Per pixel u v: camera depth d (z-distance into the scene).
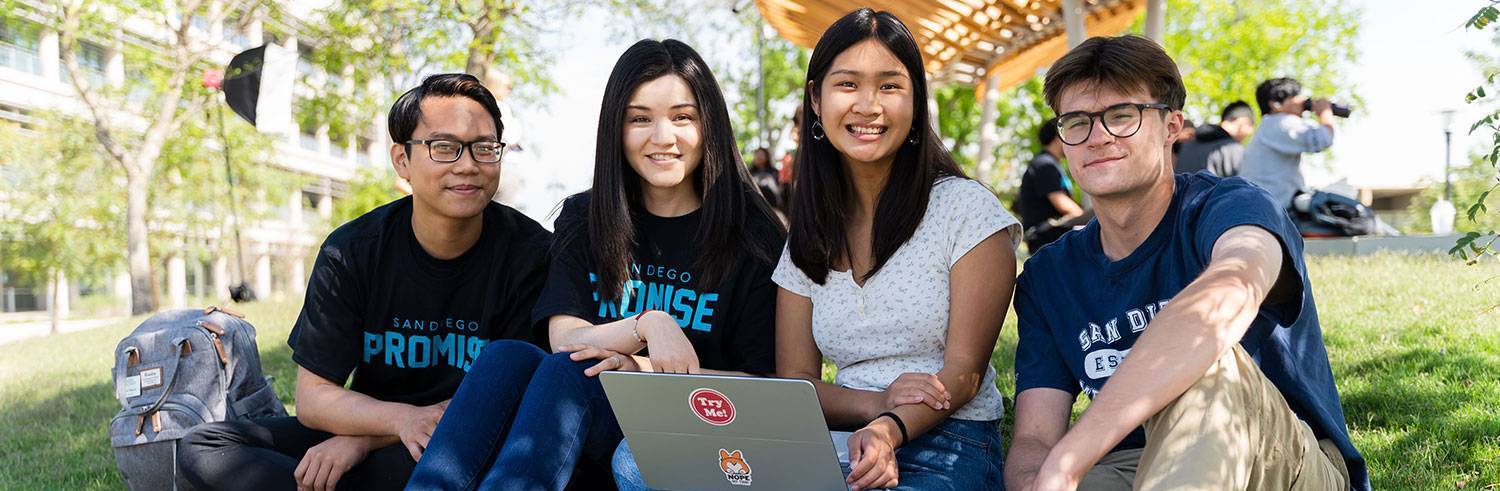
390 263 3.00
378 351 3.02
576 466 2.57
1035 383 2.49
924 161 2.58
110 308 36.91
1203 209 2.27
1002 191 24.59
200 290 39.12
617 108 2.82
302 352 2.95
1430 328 4.71
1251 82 21.56
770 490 2.24
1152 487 1.89
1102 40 2.30
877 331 2.59
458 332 3.02
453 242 2.96
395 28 12.84
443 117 2.82
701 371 2.68
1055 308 2.51
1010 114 24.86
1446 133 11.97
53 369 8.72
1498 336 4.39
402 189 3.92
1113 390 1.95
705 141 2.85
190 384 3.10
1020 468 2.35
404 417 2.76
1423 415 3.50
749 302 2.86
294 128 38.84
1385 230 8.72
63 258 24.25
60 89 30.30
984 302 2.51
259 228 31.77
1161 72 2.25
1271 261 2.05
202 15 18.56
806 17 8.34
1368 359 4.31
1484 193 2.88
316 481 2.76
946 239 2.54
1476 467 3.00
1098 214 2.40
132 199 20.61
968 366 2.48
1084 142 2.30
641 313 2.85
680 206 2.93
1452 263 6.57
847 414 2.56
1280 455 2.01
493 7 12.00
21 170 23.95
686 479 2.32
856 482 2.23
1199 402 1.93
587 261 2.92
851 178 2.66
